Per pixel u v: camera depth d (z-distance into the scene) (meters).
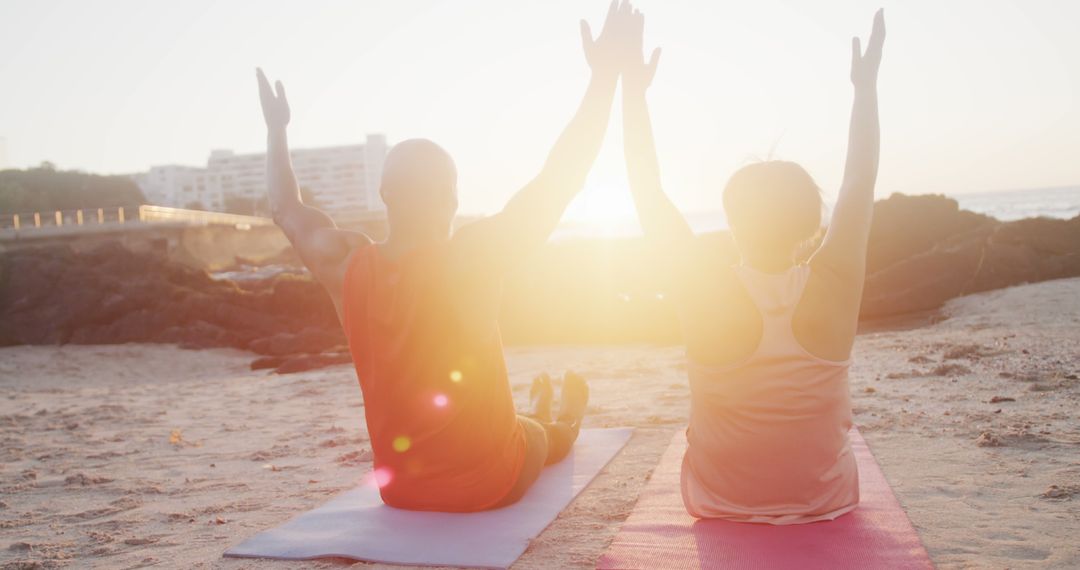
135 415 8.41
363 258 3.39
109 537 3.87
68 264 21.92
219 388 11.08
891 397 6.16
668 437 5.23
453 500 3.59
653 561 2.89
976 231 17.03
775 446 3.12
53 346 19.62
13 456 6.24
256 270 51.22
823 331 3.03
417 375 3.38
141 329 19.81
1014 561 2.79
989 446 4.47
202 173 192.50
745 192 3.01
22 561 3.53
